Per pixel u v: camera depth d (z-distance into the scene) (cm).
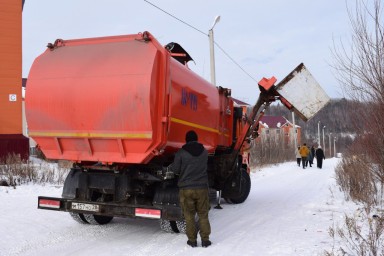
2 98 1742
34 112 625
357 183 984
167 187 629
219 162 892
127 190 614
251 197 1149
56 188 1148
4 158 1503
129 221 768
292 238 626
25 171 1223
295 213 870
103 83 572
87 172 648
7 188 1110
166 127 563
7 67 1752
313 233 660
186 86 650
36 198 988
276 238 629
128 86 555
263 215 847
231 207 959
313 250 545
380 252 498
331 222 754
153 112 551
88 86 582
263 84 855
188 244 586
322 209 911
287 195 1193
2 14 1745
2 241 596
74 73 599
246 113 1009
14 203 910
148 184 644
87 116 583
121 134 564
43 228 690
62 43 642
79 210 634
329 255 487
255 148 3047
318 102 845
